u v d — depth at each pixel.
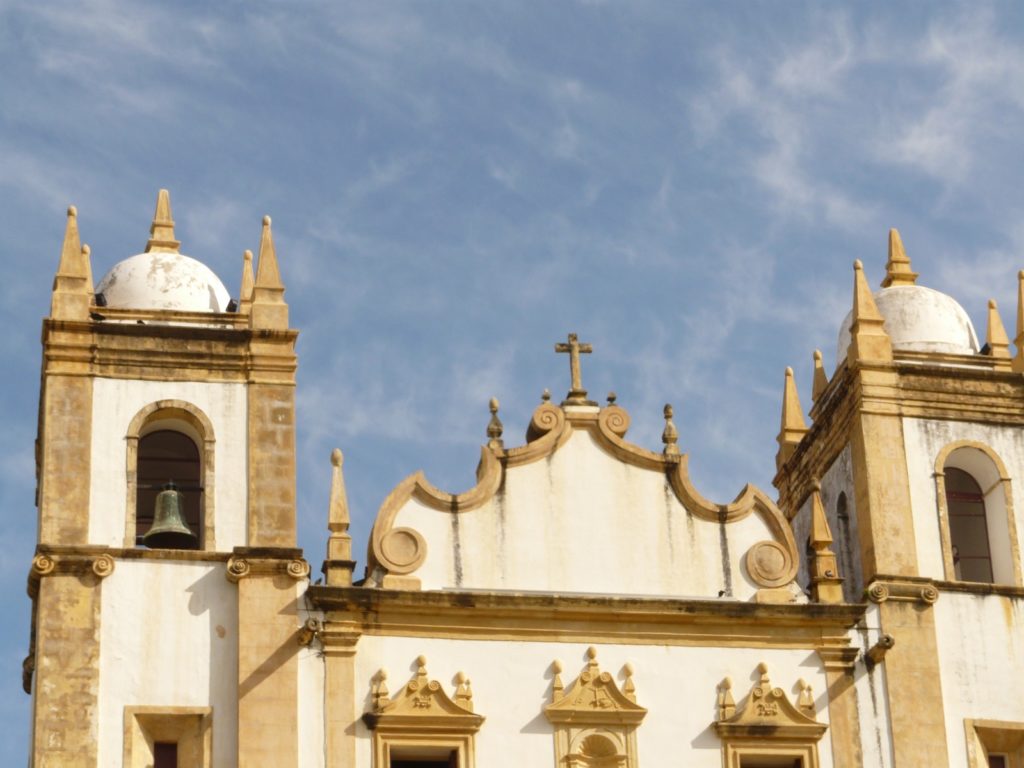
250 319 44.66
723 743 42.59
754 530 44.41
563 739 42.16
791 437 50.06
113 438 43.50
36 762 40.75
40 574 42.09
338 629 42.22
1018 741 43.78
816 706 43.19
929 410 46.31
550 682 42.56
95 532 42.72
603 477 44.31
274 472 43.53
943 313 48.81
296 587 42.50
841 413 46.91
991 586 44.75
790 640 43.59
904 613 44.19
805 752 42.78
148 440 44.34
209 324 45.28
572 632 42.97
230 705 41.66
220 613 42.34
